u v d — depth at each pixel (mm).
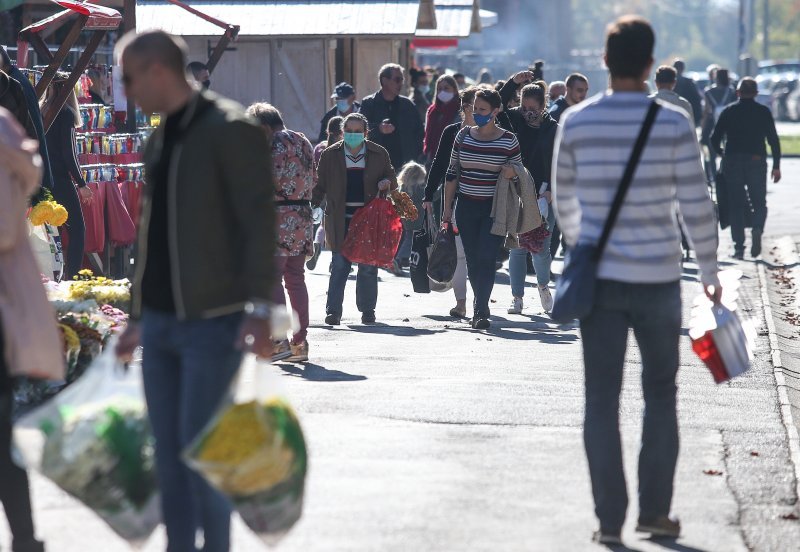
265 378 12250
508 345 28281
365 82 62344
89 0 50438
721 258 46750
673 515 15461
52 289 24422
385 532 15109
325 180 30328
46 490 16453
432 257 31625
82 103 36969
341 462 18000
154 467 12430
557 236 38469
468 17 66875
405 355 26797
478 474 17578
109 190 34500
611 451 14695
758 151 45688
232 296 12031
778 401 23047
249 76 57812
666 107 14227
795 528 15844
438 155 31688
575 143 14289
